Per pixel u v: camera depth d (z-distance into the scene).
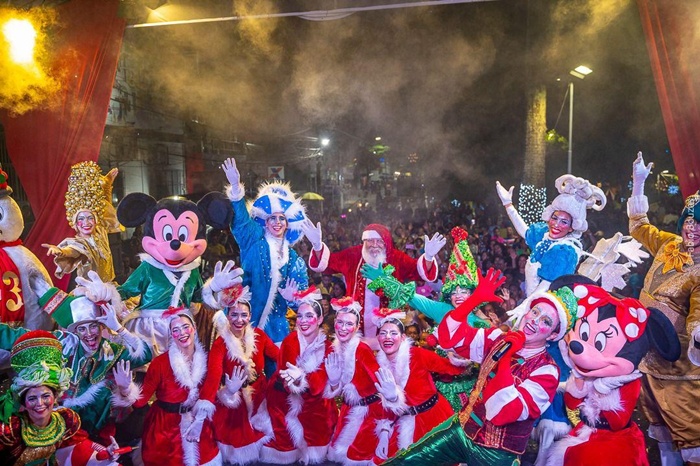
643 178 5.75
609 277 5.48
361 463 5.13
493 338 4.27
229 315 5.24
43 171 7.98
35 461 4.13
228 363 5.23
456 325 4.33
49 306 5.62
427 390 4.91
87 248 6.52
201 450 5.06
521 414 3.89
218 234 15.79
